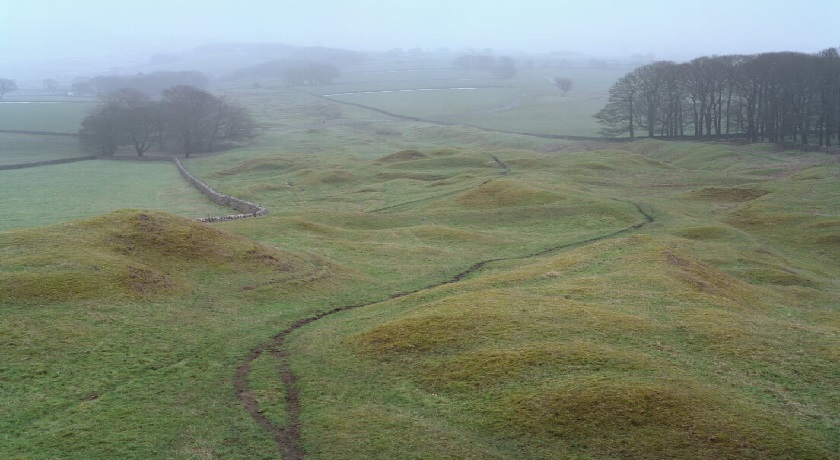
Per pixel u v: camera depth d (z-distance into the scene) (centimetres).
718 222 8588
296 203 10844
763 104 18688
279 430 2902
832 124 15788
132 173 15712
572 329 3744
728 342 3619
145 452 2667
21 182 13875
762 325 3984
